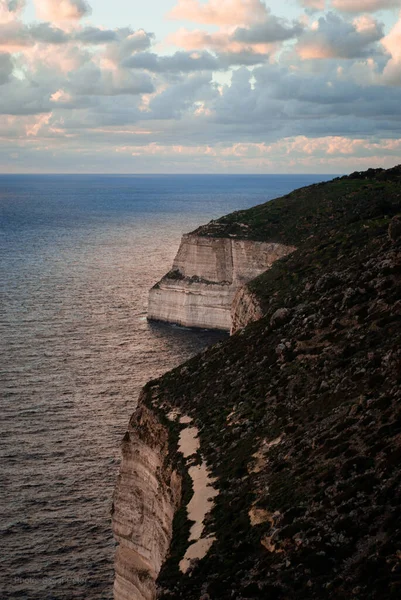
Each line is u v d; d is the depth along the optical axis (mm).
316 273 66500
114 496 47312
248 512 32094
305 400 39250
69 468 64125
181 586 29172
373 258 53156
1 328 110875
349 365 39656
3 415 74750
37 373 89000
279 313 51875
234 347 54062
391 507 26969
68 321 117938
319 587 24891
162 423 45750
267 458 36031
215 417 43844
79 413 76188
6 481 61500
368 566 24422
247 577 27812
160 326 120062
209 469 38281
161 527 40688
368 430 32531
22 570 50500
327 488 29922
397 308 42281
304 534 27938
